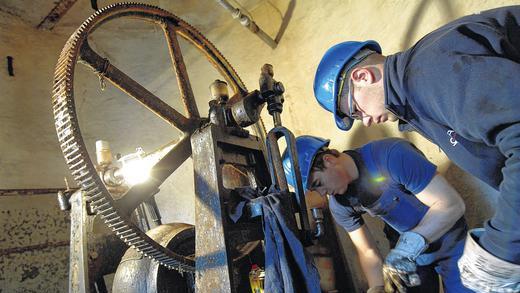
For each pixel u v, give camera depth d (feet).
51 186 7.27
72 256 4.04
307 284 2.64
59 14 8.15
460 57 1.86
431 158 4.91
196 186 2.97
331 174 3.88
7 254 6.32
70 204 4.35
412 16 5.02
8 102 7.34
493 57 1.76
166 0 8.91
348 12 6.29
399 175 3.62
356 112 2.99
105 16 3.57
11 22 7.98
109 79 3.47
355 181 3.96
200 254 2.77
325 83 3.09
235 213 2.85
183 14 8.93
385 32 5.53
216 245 2.69
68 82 3.08
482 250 2.06
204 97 8.36
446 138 2.51
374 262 4.52
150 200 5.29
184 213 8.11
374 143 3.96
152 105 3.60
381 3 5.60
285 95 7.30
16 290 6.27
